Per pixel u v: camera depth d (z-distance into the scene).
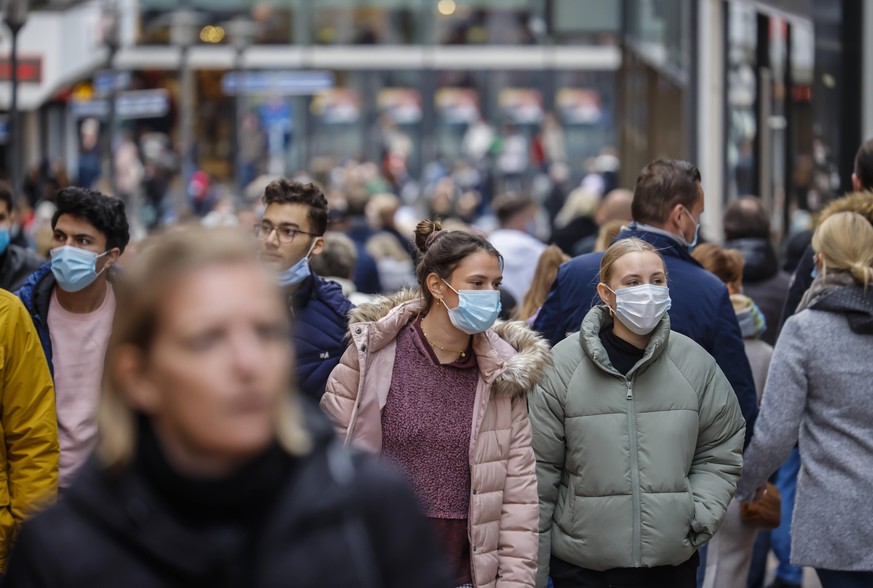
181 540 5.37
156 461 5.49
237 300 5.42
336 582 5.44
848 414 12.95
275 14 85.50
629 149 61.75
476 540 11.62
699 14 40.09
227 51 84.19
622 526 12.50
